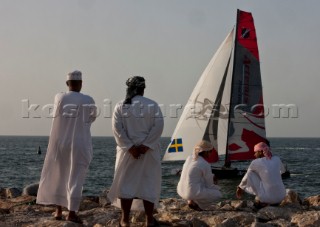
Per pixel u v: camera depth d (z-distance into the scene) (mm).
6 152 99188
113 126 6773
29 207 9312
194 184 9375
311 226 7941
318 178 40250
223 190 27062
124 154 6824
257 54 33781
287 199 10617
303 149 132500
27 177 45438
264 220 8641
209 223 8312
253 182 9914
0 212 8820
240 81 33688
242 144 33719
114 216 8336
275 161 9906
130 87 6867
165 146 132500
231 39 33875
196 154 9555
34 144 172875
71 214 7258
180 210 9547
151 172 6887
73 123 7207
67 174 7258
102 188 35438
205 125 33500
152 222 7055
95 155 85062
